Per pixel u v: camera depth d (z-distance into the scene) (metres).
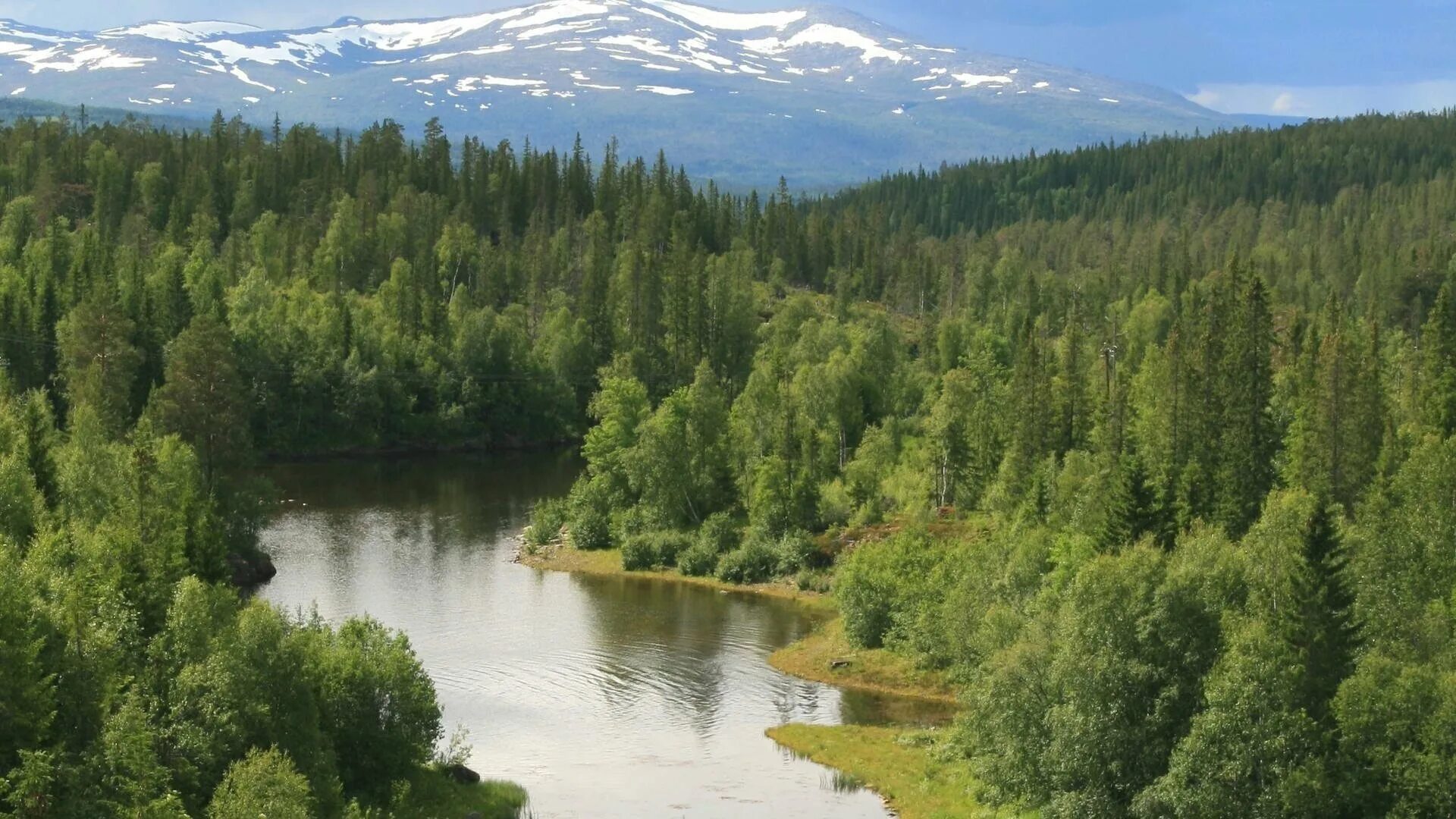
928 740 73.75
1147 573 60.88
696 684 85.38
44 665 48.94
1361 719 53.56
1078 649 59.66
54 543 65.38
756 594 112.44
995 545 90.81
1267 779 53.66
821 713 79.81
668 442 130.38
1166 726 57.81
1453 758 51.16
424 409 192.75
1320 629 58.47
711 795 64.88
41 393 120.00
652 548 122.31
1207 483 100.12
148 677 53.78
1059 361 162.12
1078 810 57.22
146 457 89.31
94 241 194.50
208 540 80.44
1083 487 100.25
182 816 45.16
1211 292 136.50
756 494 126.38
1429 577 70.75
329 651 61.88
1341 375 106.56
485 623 99.19
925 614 86.50
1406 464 94.06
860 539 117.69
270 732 53.66
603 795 64.56
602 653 92.12
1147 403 135.12
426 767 63.66
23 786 42.78
